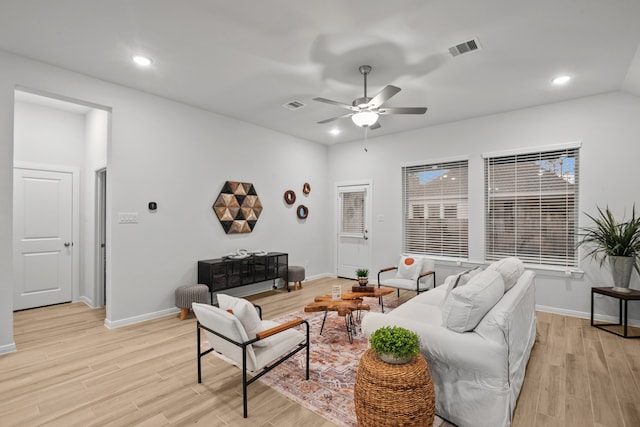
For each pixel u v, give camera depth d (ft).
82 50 9.47
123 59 10.01
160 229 13.07
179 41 9.00
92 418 6.51
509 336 6.22
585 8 7.45
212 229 15.02
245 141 16.52
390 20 8.02
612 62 10.04
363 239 19.97
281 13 7.77
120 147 11.91
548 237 13.66
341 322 12.39
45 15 7.79
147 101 12.67
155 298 12.89
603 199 12.48
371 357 6.15
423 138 17.29
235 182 15.84
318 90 12.45
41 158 14.35
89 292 14.83
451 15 7.79
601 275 12.51
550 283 13.55
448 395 6.49
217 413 6.70
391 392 5.45
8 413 6.66
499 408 5.83
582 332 11.25
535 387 7.68
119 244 11.89
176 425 6.31
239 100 13.53
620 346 10.04
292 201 19.04
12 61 9.56
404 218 18.16
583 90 12.20
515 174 14.44
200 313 7.34
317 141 20.71
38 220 14.29
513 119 14.42
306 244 20.18
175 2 7.34
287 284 17.53
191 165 14.16
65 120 15.06
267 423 6.38
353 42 9.03
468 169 15.69
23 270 13.92
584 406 6.92
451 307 6.56
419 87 12.00
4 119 9.39
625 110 12.09
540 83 11.61
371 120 10.86
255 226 17.03
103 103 11.47
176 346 10.09
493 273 7.93
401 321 7.15
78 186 15.44
